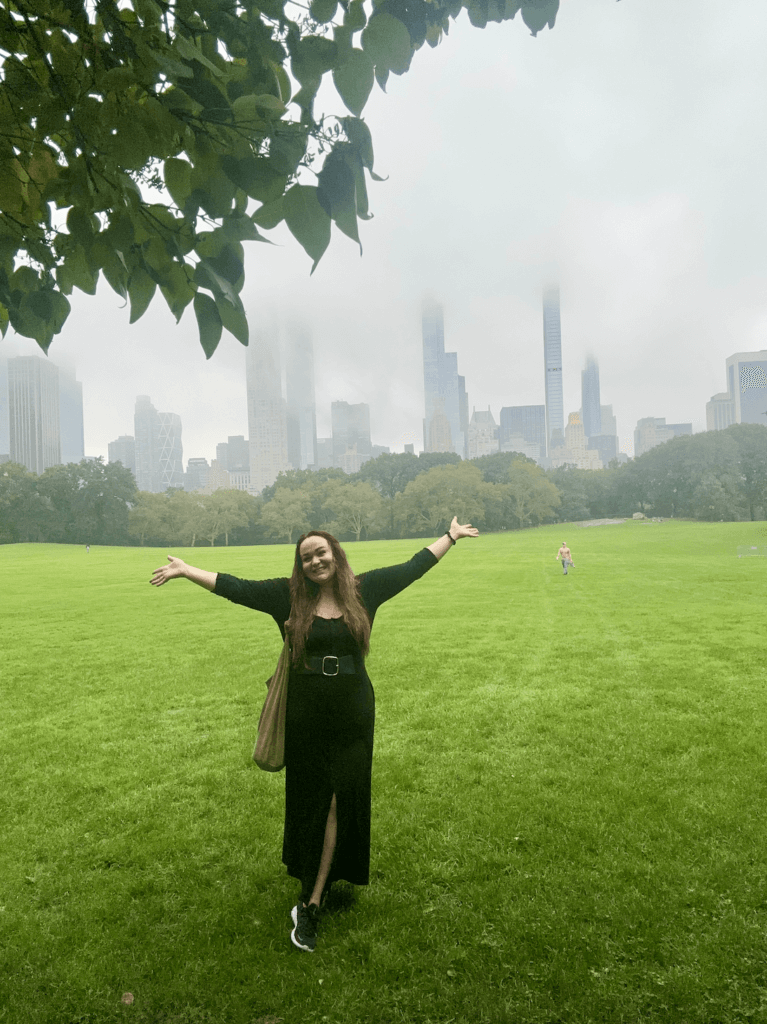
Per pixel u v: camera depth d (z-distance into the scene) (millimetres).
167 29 1435
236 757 5742
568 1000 2535
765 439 109188
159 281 1633
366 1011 2523
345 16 1365
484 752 5645
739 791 4578
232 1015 2531
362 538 116000
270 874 3637
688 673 8453
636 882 3395
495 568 30641
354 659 3105
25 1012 2566
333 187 1421
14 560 49250
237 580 3201
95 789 5047
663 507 117250
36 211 1680
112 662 10375
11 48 1461
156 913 3262
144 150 1374
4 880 3639
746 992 2559
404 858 3744
